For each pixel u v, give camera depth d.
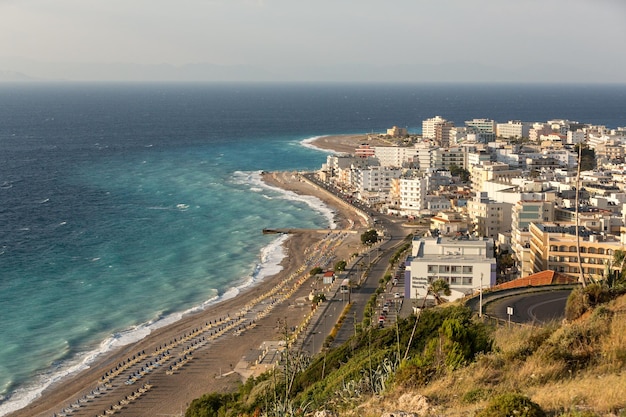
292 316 187.62
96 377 153.38
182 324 185.50
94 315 190.88
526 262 195.50
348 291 198.50
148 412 134.75
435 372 67.44
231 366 155.25
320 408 71.12
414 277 181.50
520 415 48.00
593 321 76.12
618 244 179.50
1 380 152.00
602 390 53.44
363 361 98.50
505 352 69.81
